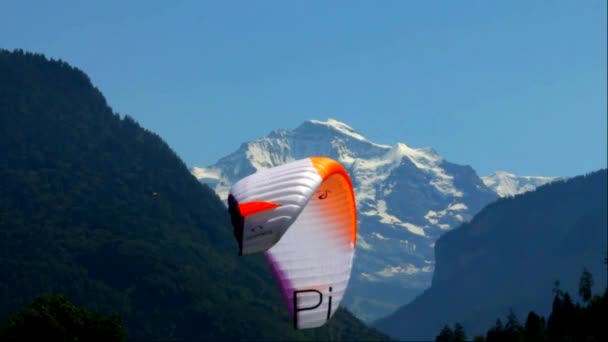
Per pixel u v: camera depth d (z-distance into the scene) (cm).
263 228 5244
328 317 5853
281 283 5831
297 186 5375
